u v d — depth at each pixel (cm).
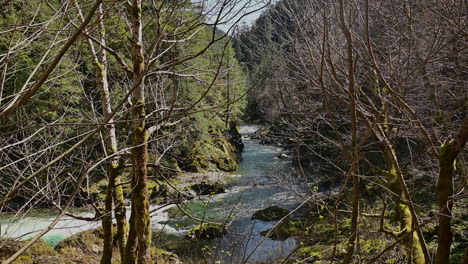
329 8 364
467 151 390
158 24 275
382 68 409
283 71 456
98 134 532
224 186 1606
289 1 361
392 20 408
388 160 445
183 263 738
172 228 1155
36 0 255
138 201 418
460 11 333
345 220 685
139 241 418
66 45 118
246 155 2406
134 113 413
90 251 882
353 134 287
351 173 291
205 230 962
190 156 1845
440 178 307
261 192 1446
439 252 305
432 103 399
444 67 459
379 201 752
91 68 591
